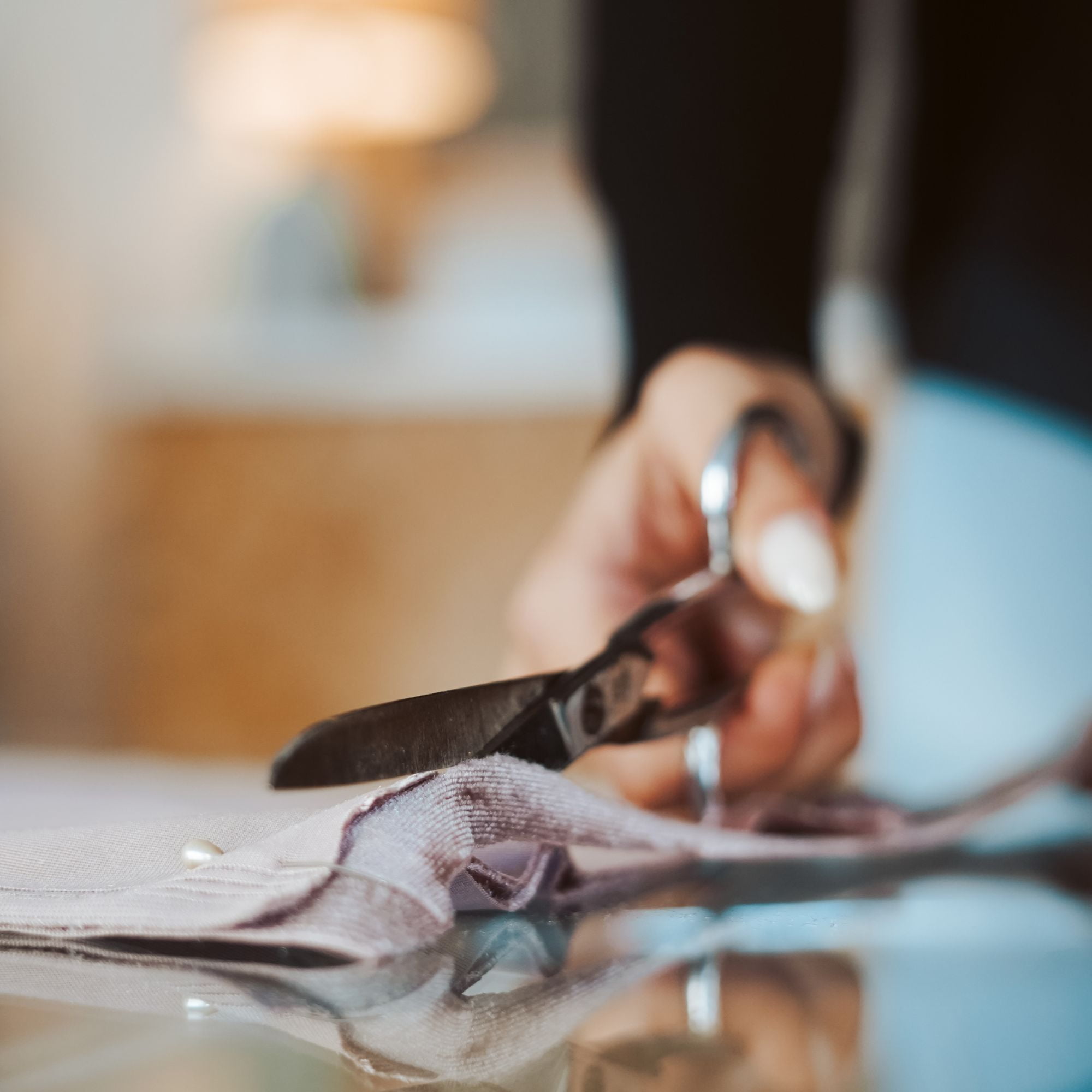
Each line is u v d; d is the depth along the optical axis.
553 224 2.31
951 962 0.19
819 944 0.20
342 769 0.20
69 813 0.32
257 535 1.79
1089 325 0.69
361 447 1.74
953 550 0.73
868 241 1.76
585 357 1.68
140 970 0.18
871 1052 0.14
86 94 2.54
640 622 0.33
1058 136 0.71
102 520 2.19
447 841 0.20
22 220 2.48
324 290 2.24
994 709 0.71
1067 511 0.70
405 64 2.30
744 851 0.27
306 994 0.17
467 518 1.71
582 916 0.23
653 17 0.71
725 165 0.71
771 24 0.70
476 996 0.17
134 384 2.00
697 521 0.52
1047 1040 0.14
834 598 0.40
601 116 0.73
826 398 0.57
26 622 2.26
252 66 2.30
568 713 0.27
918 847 0.33
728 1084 0.13
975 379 0.73
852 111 0.77
